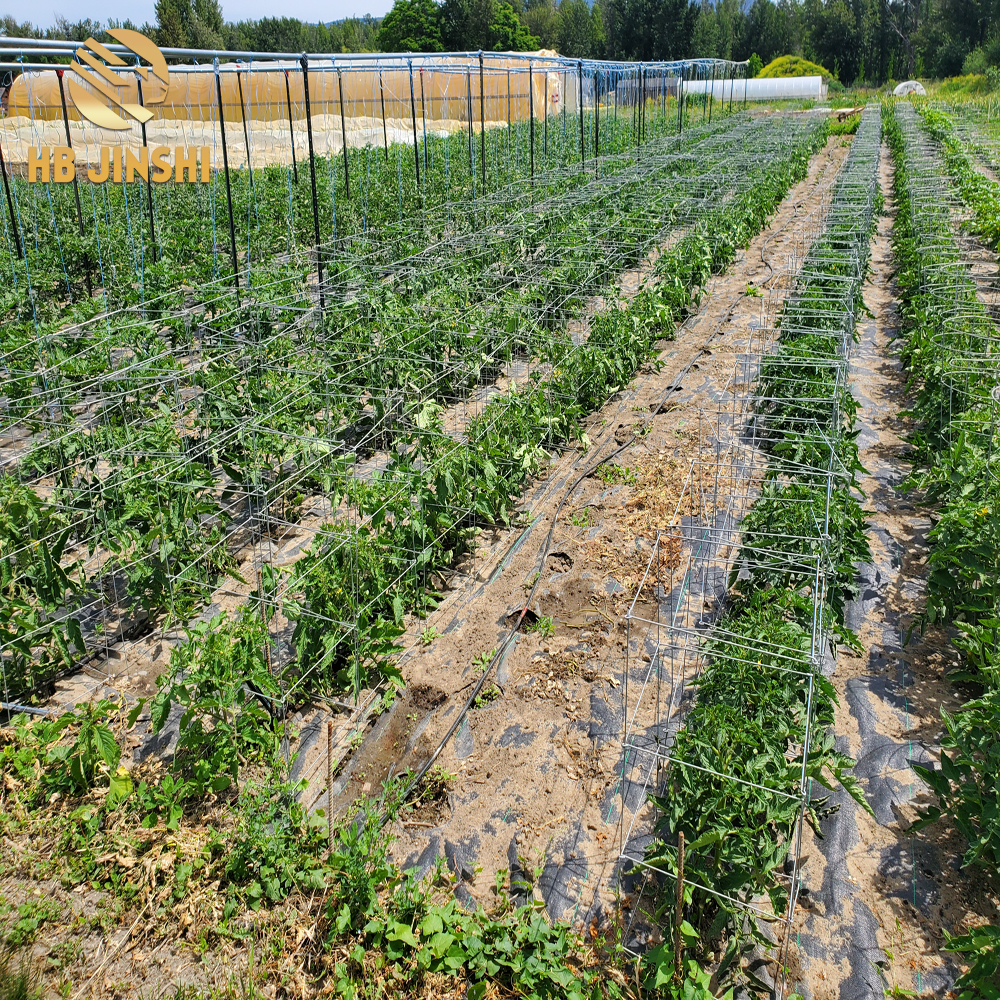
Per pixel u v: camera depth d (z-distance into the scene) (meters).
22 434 12.17
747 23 95.88
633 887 6.02
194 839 6.35
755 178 27.08
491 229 18.45
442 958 5.39
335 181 27.83
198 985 5.43
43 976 5.46
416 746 7.35
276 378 11.51
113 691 8.02
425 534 8.98
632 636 8.53
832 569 7.64
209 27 63.84
